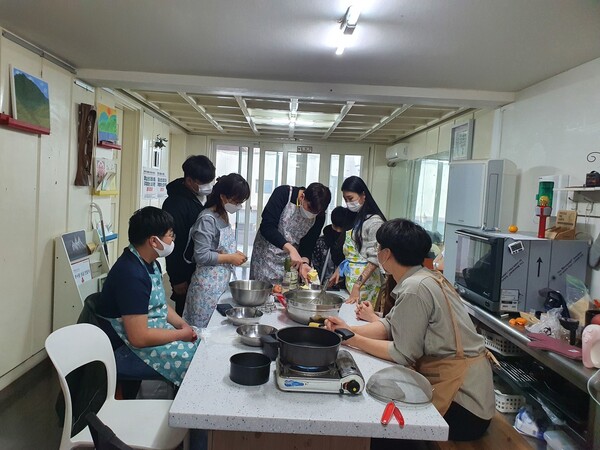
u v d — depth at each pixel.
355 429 1.11
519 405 2.54
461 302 1.78
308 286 2.33
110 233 4.13
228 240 2.61
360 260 2.62
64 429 1.47
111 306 1.87
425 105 4.07
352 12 2.15
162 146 5.95
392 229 1.74
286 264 2.53
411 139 6.43
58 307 3.25
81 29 2.61
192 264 2.83
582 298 2.34
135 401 1.75
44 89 2.99
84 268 3.49
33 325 3.03
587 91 2.74
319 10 2.22
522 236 2.70
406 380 1.33
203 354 1.50
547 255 2.56
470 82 3.37
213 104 4.99
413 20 2.27
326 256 3.16
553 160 3.04
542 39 2.43
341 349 1.58
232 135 7.49
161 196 6.04
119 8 2.29
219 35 2.64
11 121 2.59
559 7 2.04
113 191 4.11
